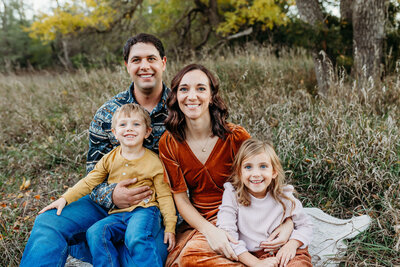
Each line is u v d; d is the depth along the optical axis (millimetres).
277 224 1842
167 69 4934
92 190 2039
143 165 2025
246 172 1814
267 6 8492
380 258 1950
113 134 2246
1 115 5062
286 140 2857
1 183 3275
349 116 3039
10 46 22750
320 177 2635
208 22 11977
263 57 5453
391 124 2727
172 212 1951
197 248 1735
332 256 2006
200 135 1964
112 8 10586
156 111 2215
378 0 4086
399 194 2240
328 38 4336
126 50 2207
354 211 2400
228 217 1839
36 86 6574
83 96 5176
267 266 1615
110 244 1749
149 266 1637
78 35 11117
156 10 12328
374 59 4215
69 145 3791
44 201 2943
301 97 4074
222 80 4582
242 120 3432
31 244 1695
